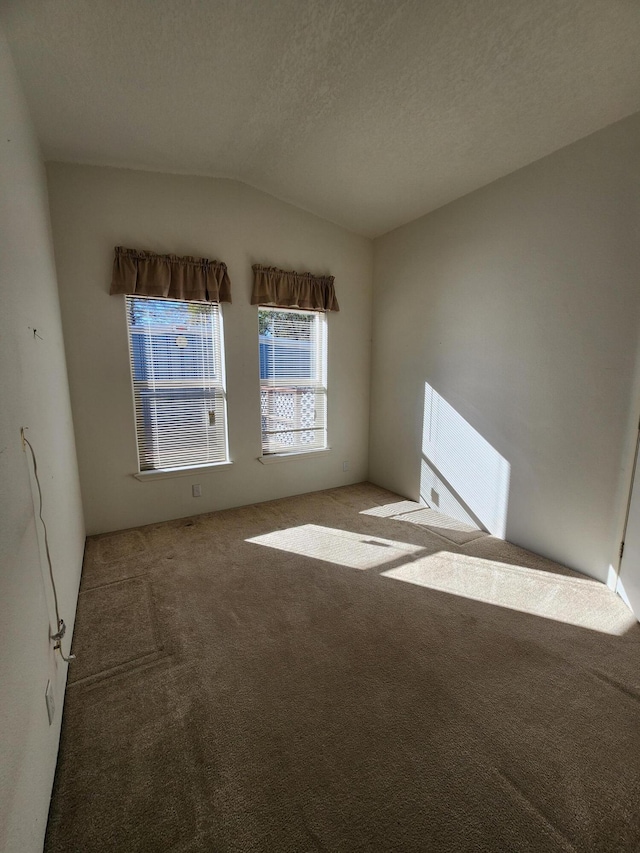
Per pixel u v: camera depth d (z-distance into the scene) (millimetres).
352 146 2600
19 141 1660
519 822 1068
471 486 3123
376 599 2148
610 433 2178
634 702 1474
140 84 1992
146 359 3027
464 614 2012
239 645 1778
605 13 1514
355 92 2102
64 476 2055
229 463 3459
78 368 2768
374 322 4090
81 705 1449
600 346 2188
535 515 2648
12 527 984
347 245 3844
